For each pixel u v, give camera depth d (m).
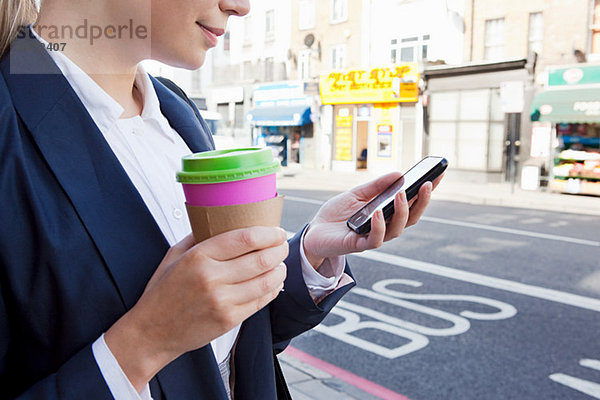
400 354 3.56
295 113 17.55
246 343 0.89
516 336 3.86
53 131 0.63
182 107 0.96
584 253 6.44
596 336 3.85
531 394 3.02
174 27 0.68
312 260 0.95
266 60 18.50
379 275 5.47
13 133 0.61
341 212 0.98
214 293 0.51
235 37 18.50
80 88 0.70
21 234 0.59
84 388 0.54
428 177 0.88
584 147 12.27
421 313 4.36
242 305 0.54
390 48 15.09
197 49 0.71
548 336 3.86
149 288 0.56
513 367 3.37
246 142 19.06
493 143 13.91
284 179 15.48
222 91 18.77
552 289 4.98
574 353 3.57
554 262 6.00
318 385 2.99
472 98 14.01
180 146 0.89
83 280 0.61
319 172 17.53
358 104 16.70
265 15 18.11
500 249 6.65
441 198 11.96
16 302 0.60
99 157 0.66
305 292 0.92
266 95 18.58
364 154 17.47
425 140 15.00
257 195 0.56
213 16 0.69
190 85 18.20
